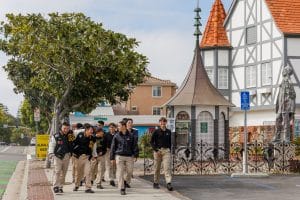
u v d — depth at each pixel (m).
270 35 37.91
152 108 71.69
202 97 30.41
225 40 41.28
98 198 14.43
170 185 16.39
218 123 30.36
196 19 32.12
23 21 22.53
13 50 26.73
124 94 25.44
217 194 15.70
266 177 20.88
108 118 60.09
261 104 38.38
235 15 40.97
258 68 38.81
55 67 23.19
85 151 15.89
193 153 26.03
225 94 40.84
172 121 24.97
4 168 28.50
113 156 15.69
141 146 37.31
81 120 49.72
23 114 76.81
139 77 24.70
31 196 15.15
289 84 26.75
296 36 36.88
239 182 19.14
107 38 22.70
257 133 38.59
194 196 15.23
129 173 16.42
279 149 23.55
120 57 23.17
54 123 25.20
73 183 18.05
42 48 22.25
